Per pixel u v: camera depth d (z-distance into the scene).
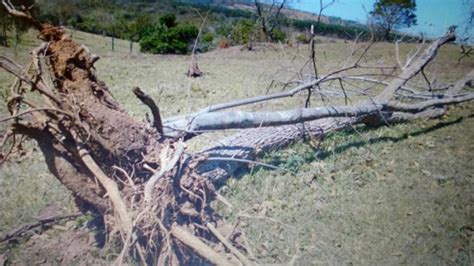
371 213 3.58
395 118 6.07
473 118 6.58
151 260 2.87
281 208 3.68
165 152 3.14
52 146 3.03
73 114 2.88
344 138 5.38
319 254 3.03
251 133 4.66
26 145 5.02
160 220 2.69
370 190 4.01
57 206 3.73
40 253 3.05
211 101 8.02
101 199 3.04
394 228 3.35
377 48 18.42
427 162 4.68
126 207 2.81
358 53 16.62
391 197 3.87
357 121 5.63
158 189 2.85
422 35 8.11
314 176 4.26
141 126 3.31
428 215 3.54
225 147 4.26
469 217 3.50
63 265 2.93
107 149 3.05
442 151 5.05
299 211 3.62
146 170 3.21
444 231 3.30
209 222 3.04
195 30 20.00
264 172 4.33
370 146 5.13
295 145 5.04
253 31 18.25
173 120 4.34
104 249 3.02
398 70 11.62
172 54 19.03
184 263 2.80
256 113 4.41
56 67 3.18
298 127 5.01
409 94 6.94
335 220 3.48
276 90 9.24
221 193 3.92
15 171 4.40
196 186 3.12
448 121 6.41
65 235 3.28
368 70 12.34
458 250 3.05
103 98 3.28
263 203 3.73
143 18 23.02
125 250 2.44
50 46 3.19
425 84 9.41
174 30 19.56
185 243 2.67
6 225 3.37
